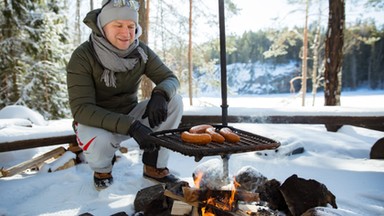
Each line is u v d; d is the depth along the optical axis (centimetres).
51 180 250
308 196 168
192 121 349
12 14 780
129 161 295
